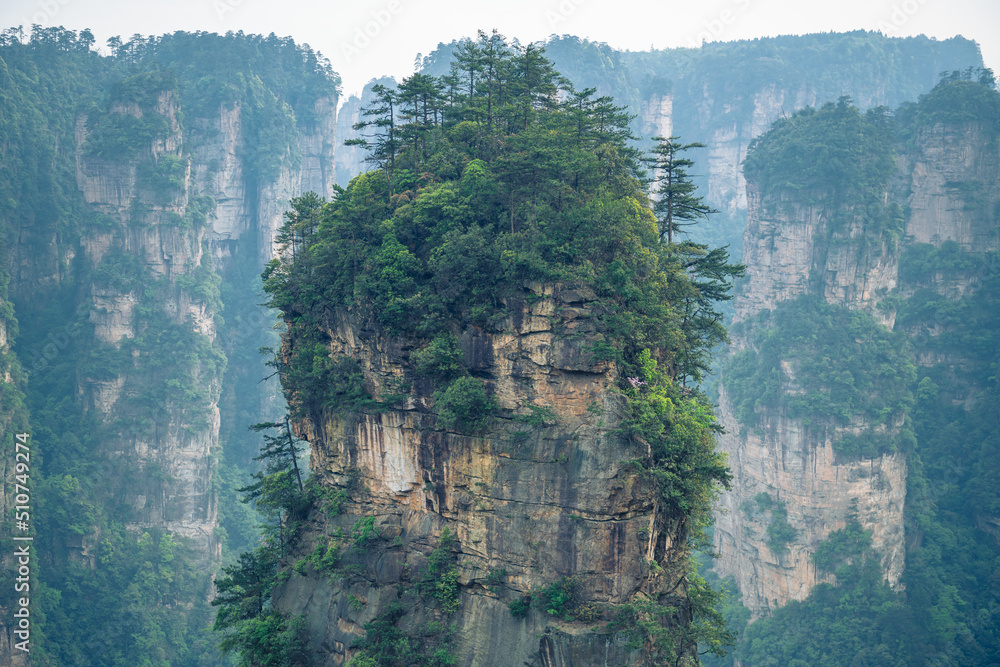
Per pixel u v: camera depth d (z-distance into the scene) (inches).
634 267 2249.0
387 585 2325.3
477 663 2155.5
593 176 2454.5
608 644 2046.0
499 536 2197.3
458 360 2277.3
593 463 2095.2
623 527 2086.6
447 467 2292.1
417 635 2239.2
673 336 2255.2
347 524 2472.9
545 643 2082.9
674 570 2304.4
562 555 2110.0
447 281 2313.0
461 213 2396.7
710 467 2209.6
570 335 2164.1
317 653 2388.0
